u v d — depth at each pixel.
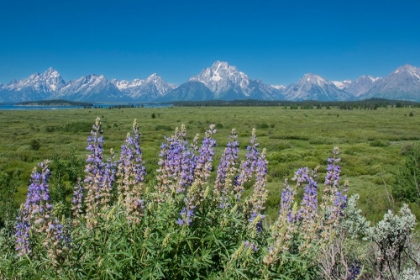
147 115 118.38
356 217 5.88
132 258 3.81
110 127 66.94
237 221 4.41
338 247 5.05
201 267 4.05
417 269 5.09
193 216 4.20
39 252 4.42
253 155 5.46
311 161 30.17
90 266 3.90
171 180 5.04
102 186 5.22
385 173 24.92
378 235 5.24
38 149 36.28
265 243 4.52
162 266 3.87
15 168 24.25
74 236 4.43
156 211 4.37
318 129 65.31
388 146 43.16
